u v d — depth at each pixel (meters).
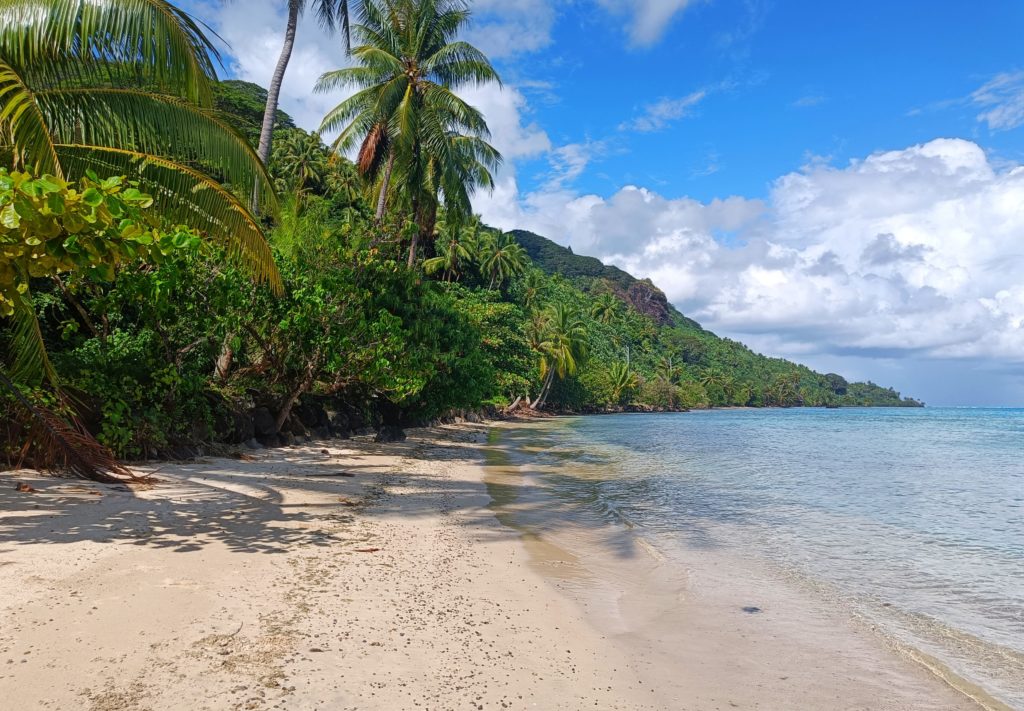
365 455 15.88
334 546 6.32
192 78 8.07
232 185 10.80
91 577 4.55
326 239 16.70
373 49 23.61
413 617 4.54
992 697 3.93
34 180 4.47
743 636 4.93
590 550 7.72
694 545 8.25
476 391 25.92
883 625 5.30
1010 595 6.24
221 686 3.16
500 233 80.00
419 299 20.80
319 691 3.22
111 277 5.26
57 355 10.44
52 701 2.86
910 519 10.51
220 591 4.54
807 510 11.20
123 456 10.03
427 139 24.50
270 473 10.83
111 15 7.48
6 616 3.74
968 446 30.84
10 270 4.87
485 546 7.35
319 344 14.23
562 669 3.97
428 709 3.19
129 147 9.02
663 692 3.78
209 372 15.30
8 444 8.45
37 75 8.23
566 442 29.39
